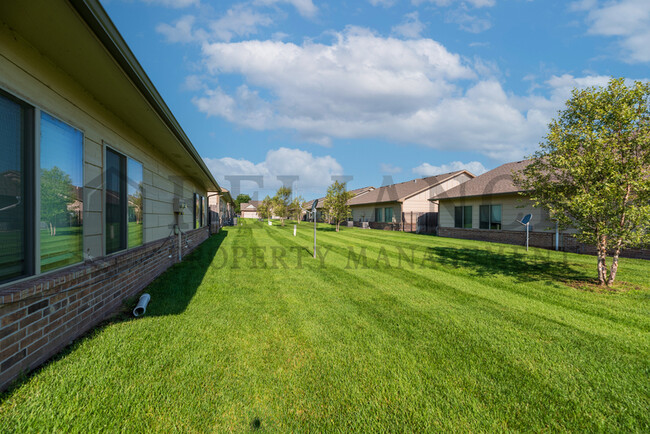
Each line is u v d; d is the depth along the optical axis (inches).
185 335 140.4
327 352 128.4
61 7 91.1
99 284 155.6
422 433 83.2
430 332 151.6
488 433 83.8
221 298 202.2
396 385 105.3
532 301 205.9
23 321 100.2
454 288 239.0
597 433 84.9
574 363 122.4
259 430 82.4
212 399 94.7
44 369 105.6
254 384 103.6
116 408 88.5
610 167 216.1
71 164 141.3
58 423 81.0
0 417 81.4
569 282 258.8
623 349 135.3
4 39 100.5
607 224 234.8
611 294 222.4
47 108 123.0
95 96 161.6
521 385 106.9
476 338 145.0
